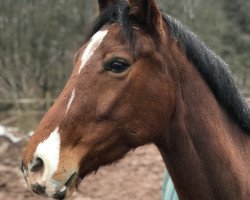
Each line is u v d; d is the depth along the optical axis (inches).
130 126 93.0
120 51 90.9
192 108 97.2
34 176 87.6
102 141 92.0
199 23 503.5
